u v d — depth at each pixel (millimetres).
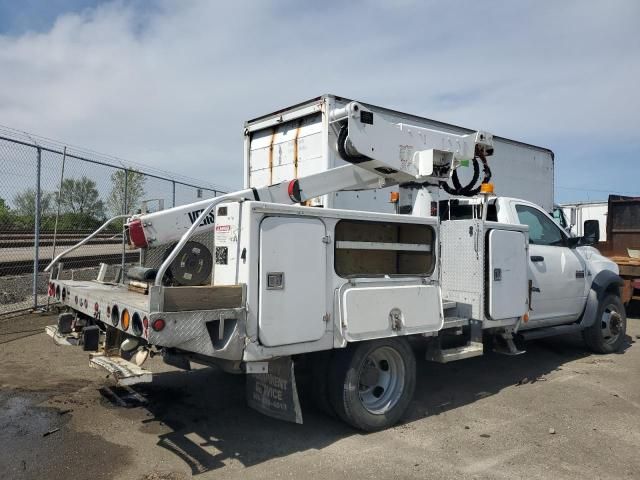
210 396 5176
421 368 6539
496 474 3607
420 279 4621
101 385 5363
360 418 4203
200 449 3924
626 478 3588
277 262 3682
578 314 7105
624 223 12312
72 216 9664
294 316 3756
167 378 5750
